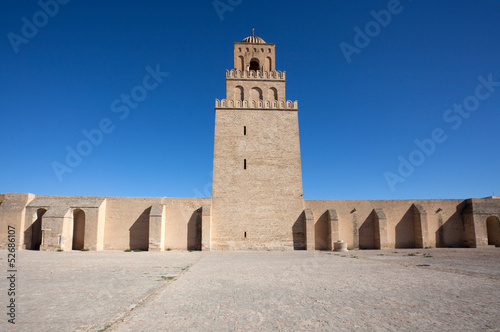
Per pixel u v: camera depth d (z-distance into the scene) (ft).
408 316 28.91
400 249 117.91
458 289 40.70
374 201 125.80
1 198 114.83
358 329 25.43
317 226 121.90
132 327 26.07
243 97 130.93
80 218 118.01
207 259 82.23
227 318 28.60
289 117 127.54
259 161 122.52
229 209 117.91
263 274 54.90
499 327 25.64
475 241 119.85
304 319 28.22
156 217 111.55
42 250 106.01
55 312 30.45
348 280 48.16
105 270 59.93
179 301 35.01
